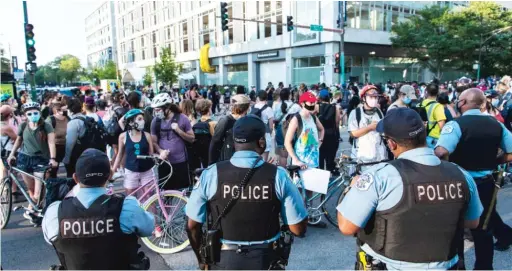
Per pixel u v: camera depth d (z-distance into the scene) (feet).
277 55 110.01
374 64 104.27
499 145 10.32
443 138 10.36
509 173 21.24
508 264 12.16
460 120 10.36
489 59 98.84
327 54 94.02
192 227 7.65
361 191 6.31
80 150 17.12
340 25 74.84
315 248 13.92
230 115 16.08
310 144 15.49
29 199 16.47
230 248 7.18
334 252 13.57
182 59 158.71
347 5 95.20
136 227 7.01
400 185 6.02
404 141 6.38
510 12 101.35
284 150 20.38
